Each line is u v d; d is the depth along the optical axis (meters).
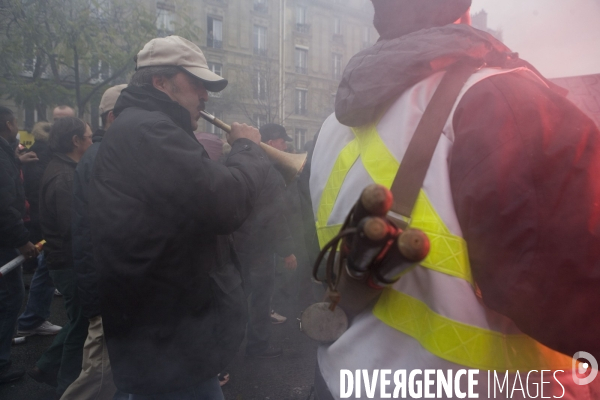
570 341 0.51
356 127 0.74
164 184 0.98
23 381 2.37
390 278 0.51
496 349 0.59
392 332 0.65
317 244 0.96
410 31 0.72
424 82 0.64
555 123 0.53
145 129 1.02
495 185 0.53
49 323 3.07
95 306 1.53
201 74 1.22
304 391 2.08
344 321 0.71
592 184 0.50
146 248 1.02
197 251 1.05
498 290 0.54
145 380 1.05
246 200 1.07
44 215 1.98
